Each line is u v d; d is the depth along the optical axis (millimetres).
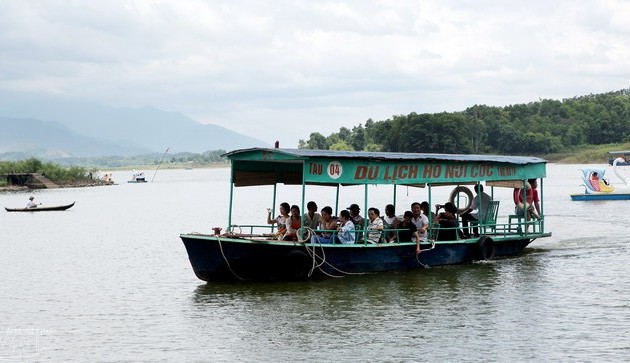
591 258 27453
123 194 93438
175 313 19438
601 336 16453
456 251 25781
